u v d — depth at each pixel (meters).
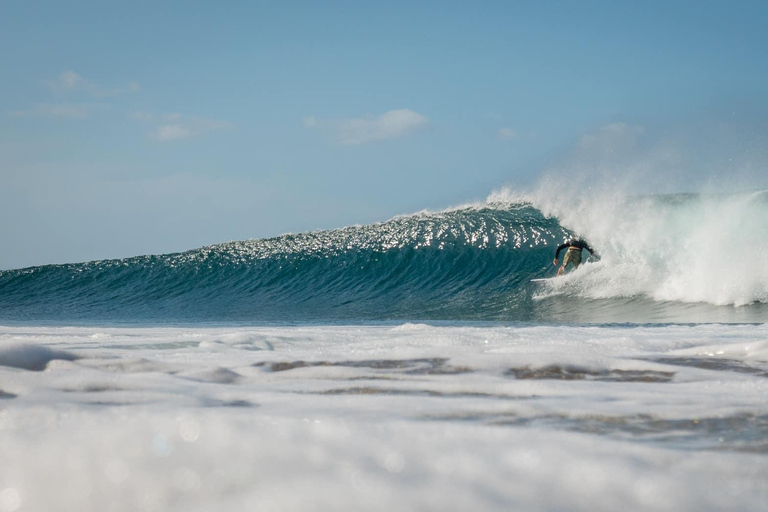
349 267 88.31
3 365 13.68
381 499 5.32
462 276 79.50
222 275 93.75
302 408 9.53
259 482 5.76
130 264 102.31
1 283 98.69
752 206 67.25
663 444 7.23
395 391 11.55
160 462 6.28
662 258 66.31
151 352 20.05
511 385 11.98
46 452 6.64
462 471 6.01
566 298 64.94
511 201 94.88
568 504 5.28
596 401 10.10
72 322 57.78
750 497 5.45
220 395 11.02
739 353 16.25
